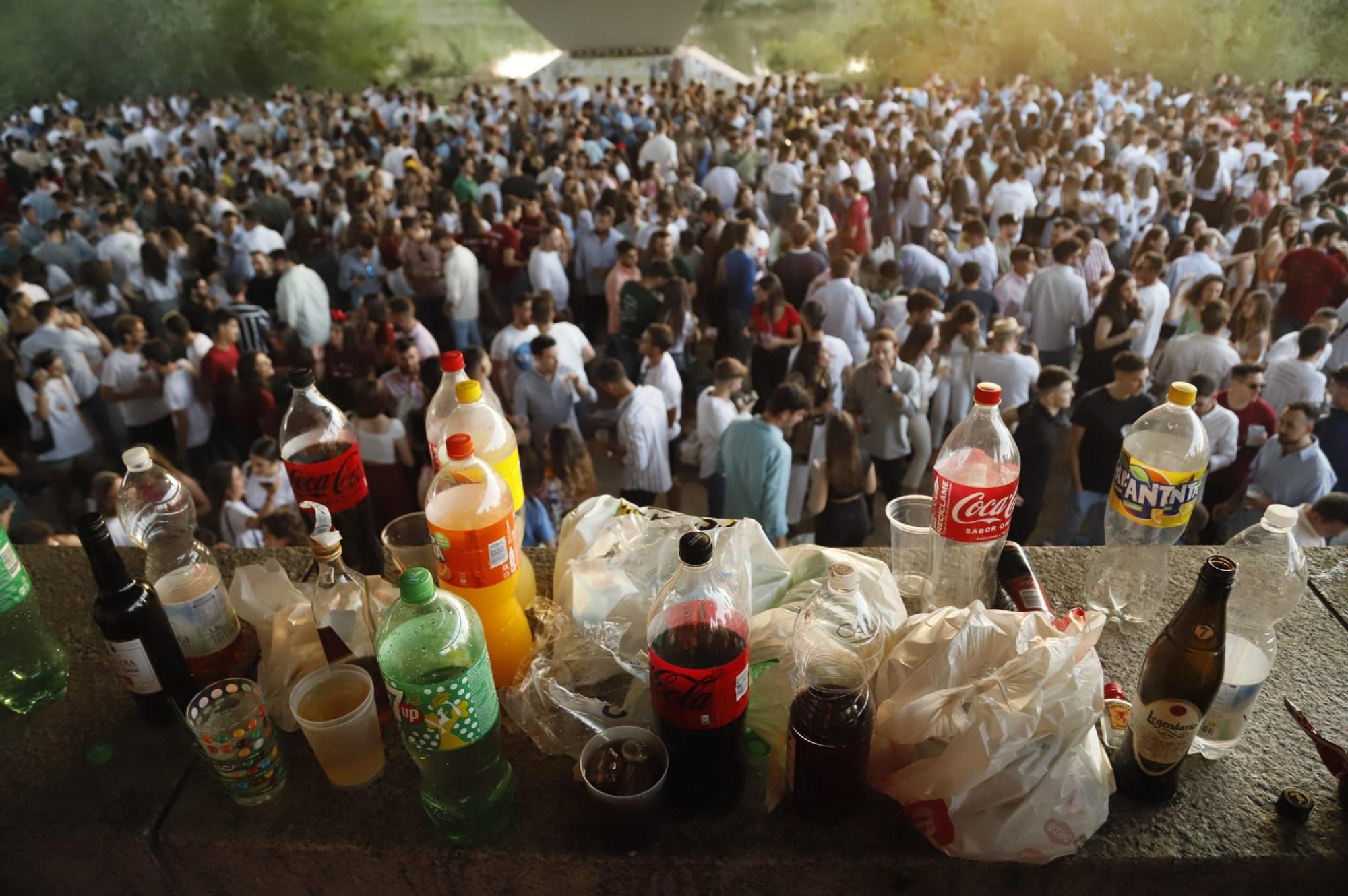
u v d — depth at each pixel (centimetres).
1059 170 695
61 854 113
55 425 469
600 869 105
